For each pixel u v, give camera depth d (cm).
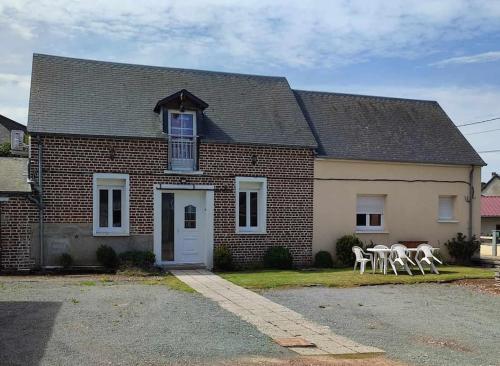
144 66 1916
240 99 1927
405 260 1655
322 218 1875
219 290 1287
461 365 742
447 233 2077
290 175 1830
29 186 1533
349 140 1986
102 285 1304
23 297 1109
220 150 1741
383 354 782
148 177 1656
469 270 1802
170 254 1705
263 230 1786
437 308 1162
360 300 1229
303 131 1886
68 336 798
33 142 1548
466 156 2116
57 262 1555
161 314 983
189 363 690
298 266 1827
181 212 1722
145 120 1700
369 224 1984
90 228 1589
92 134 1591
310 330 919
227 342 806
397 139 2077
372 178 1959
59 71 1766
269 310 1073
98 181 1620
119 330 847
